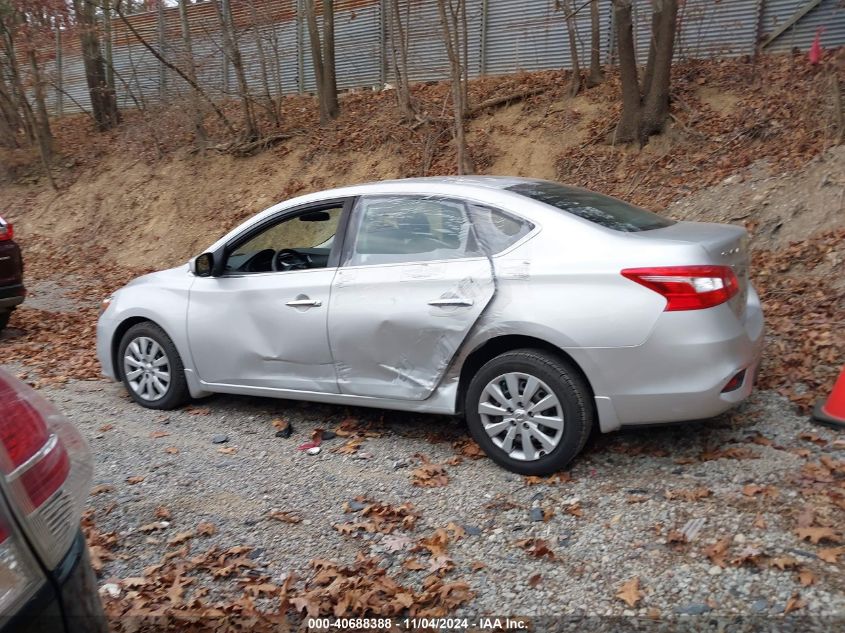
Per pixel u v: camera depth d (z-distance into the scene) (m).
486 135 12.70
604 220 4.51
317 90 15.36
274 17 16.61
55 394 6.75
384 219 4.96
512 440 4.45
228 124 15.12
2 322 9.27
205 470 4.86
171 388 5.93
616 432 4.88
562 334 4.17
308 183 13.64
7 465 2.15
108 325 6.22
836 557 3.33
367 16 15.76
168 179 15.31
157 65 17.22
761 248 8.47
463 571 3.58
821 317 6.68
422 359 4.69
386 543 3.84
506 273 4.38
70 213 15.97
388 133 13.54
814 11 11.52
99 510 4.38
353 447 5.05
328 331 5.00
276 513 4.21
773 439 4.57
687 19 12.30
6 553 2.03
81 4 16.23
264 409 5.93
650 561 3.49
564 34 13.70
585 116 12.14
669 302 3.98
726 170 9.93
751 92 11.00
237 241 5.56
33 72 17.12
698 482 4.14
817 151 9.21
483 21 14.51
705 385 3.99
